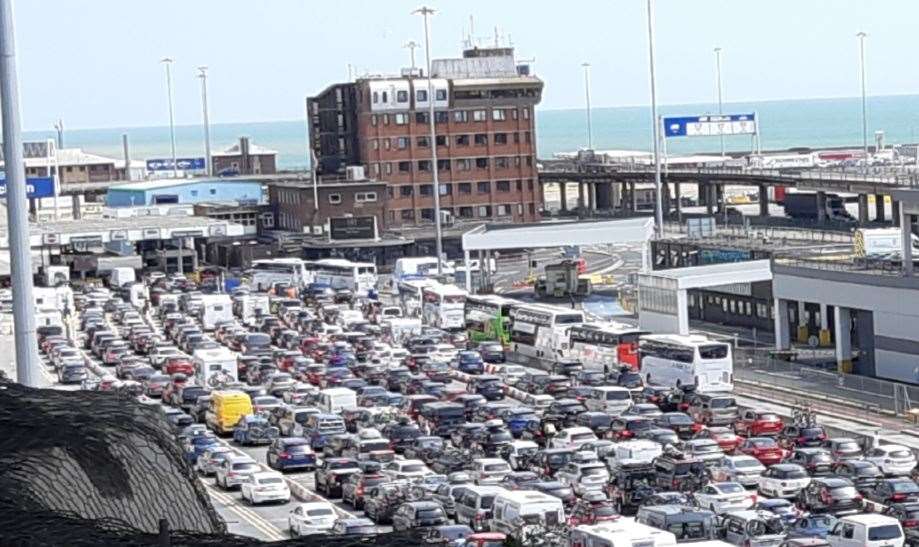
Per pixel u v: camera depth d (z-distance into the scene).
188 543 21.14
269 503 124.31
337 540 20.27
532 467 130.50
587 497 114.12
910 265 171.75
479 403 160.38
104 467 25.83
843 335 179.00
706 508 108.50
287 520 117.56
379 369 190.50
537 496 106.56
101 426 26.23
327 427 149.62
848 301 177.75
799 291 187.50
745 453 131.38
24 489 24.20
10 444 25.50
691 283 192.12
